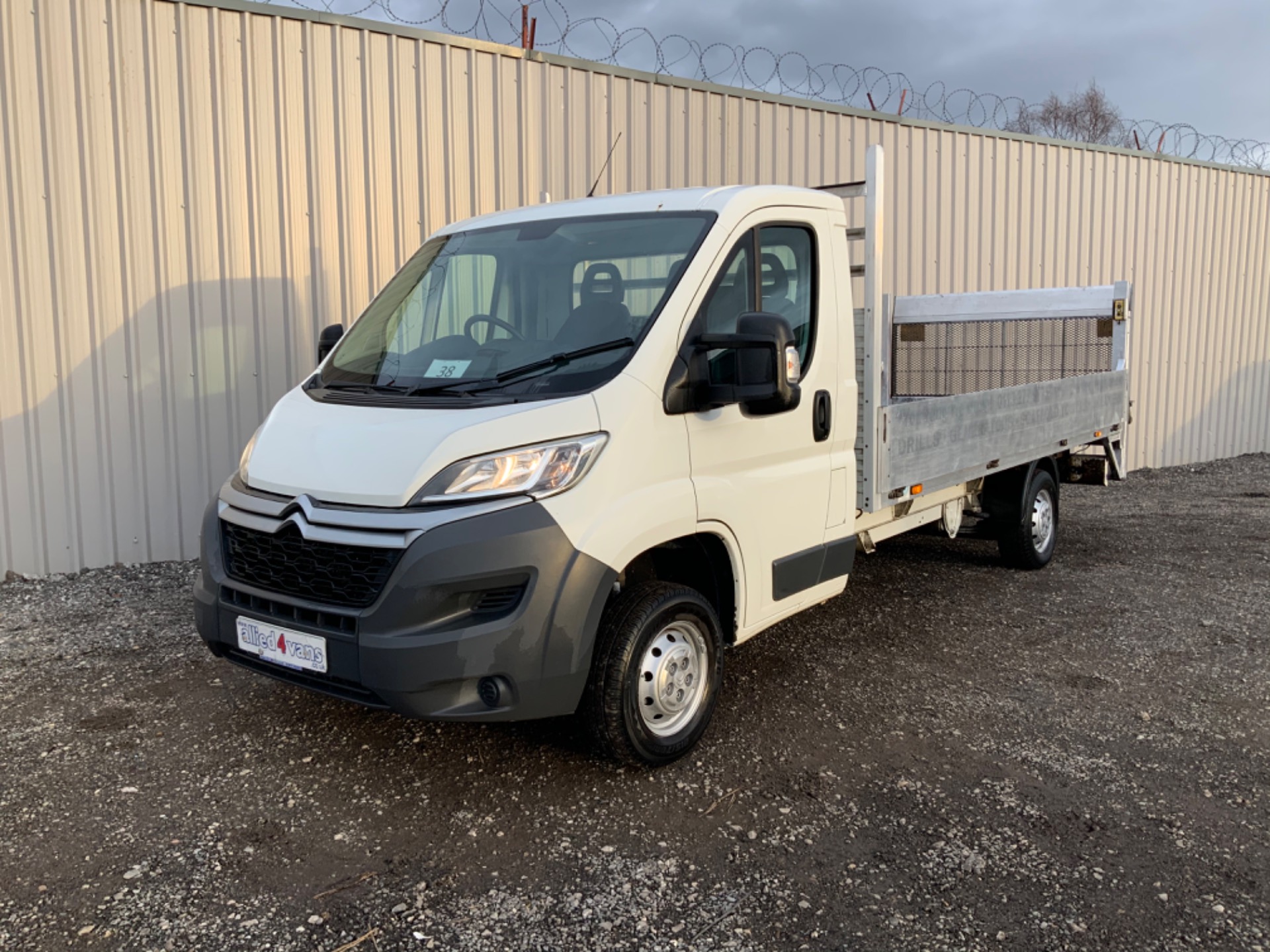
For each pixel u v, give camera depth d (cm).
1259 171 1466
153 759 404
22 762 400
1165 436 1402
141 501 717
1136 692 491
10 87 648
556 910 304
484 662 332
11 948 281
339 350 455
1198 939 291
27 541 682
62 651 535
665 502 374
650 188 916
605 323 392
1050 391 689
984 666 529
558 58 851
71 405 688
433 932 292
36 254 666
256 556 369
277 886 315
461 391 377
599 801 373
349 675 336
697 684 410
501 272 438
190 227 714
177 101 701
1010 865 331
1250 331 1498
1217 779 395
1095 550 823
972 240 1175
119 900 305
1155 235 1352
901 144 1097
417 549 328
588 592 346
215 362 733
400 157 786
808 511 459
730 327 414
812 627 599
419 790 380
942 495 627
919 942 289
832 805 371
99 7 669
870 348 500
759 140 984
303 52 741
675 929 295
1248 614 631
